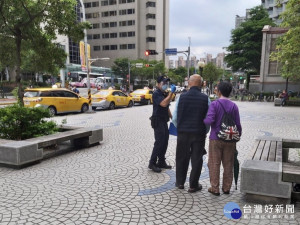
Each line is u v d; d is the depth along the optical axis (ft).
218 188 13.41
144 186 14.69
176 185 14.39
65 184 14.96
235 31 141.28
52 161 19.34
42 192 13.88
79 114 52.90
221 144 12.88
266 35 106.63
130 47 274.98
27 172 16.96
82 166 18.20
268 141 18.84
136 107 69.36
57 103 50.26
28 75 165.89
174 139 26.78
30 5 26.84
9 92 127.03
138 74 202.18
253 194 12.62
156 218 11.27
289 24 43.14
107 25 282.15
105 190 14.14
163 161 17.62
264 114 51.78
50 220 11.11
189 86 13.93
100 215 11.51
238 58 137.18
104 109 65.10
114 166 18.20
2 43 30.19
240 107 70.18
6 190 14.17
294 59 55.98
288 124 38.14
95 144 24.54
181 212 11.78
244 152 22.08
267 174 12.10
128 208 12.14
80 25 29.73
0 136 21.66
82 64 70.28
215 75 169.99
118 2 274.16
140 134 29.94
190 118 13.28
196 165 13.41
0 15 25.91
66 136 20.90
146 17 272.10
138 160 19.63
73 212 11.77
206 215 11.51
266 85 109.09
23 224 10.83
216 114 12.78
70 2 27.96
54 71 34.06
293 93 100.68
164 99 15.98
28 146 17.95
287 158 19.22
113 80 208.95
